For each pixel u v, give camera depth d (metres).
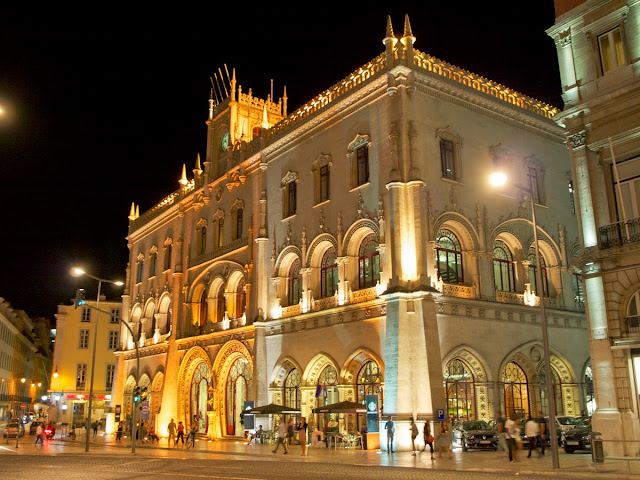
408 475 20.73
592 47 27.86
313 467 24.48
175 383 53.41
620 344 25.16
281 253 42.75
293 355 40.06
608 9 27.38
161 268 60.84
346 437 34.81
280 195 44.12
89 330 85.31
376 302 33.97
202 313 53.22
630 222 25.56
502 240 38.16
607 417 24.91
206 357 49.81
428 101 36.19
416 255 32.88
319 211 39.97
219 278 50.53
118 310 86.81
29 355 130.50
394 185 33.84
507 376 36.12
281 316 41.78
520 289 37.78
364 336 34.78
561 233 40.53
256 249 44.94
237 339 45.75
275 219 44.19
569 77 28.56
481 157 37.84
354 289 36.62
